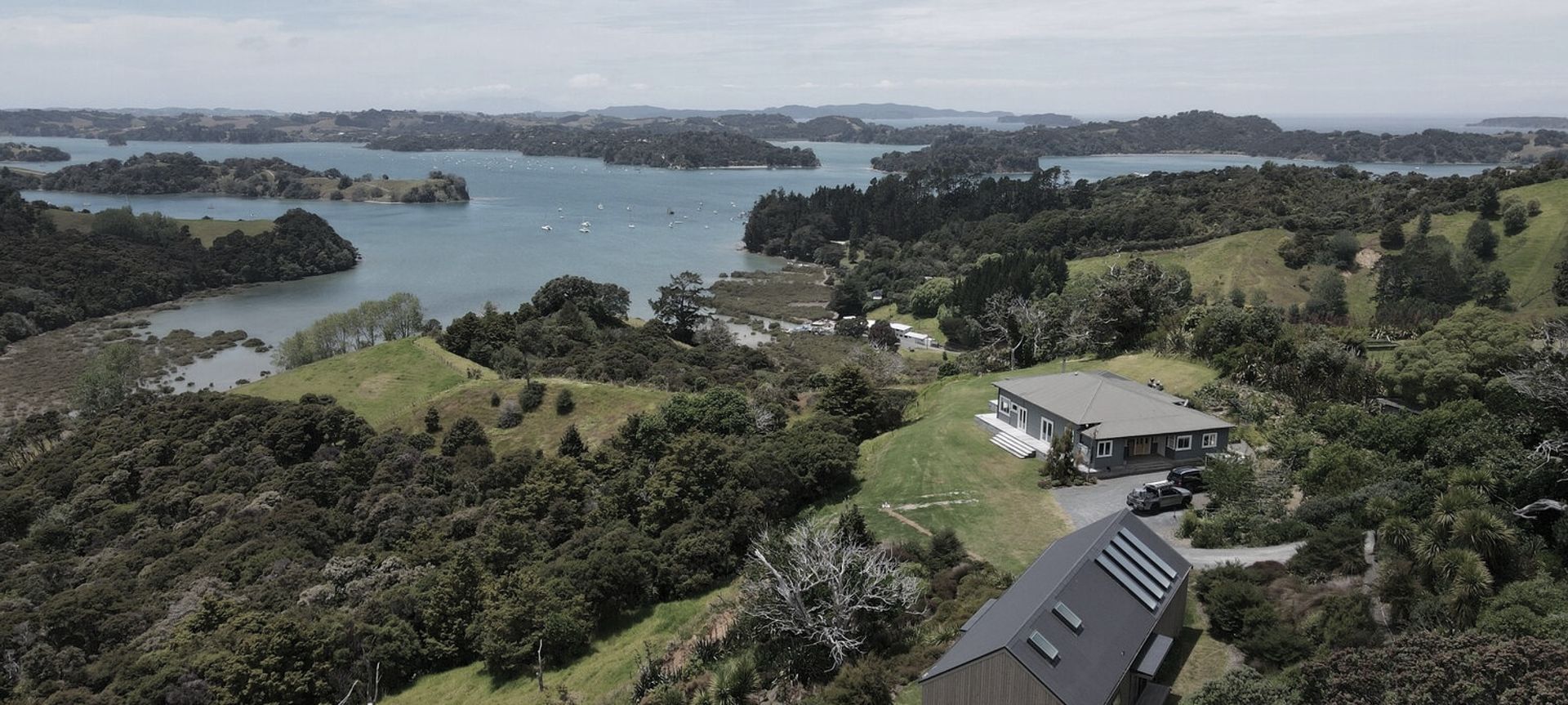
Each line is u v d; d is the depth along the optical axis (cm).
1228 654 3488
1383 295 16125
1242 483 5184
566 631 4928
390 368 11244
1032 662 2838
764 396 9369
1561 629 2848
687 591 5497
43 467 8706
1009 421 7419
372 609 5325
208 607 5278
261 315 18538
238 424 8794
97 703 4388
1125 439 6297
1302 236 18650
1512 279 15450
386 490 7669
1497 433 4981
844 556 4009
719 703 3706
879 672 3584
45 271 18600
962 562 4694
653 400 9712
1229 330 8425
